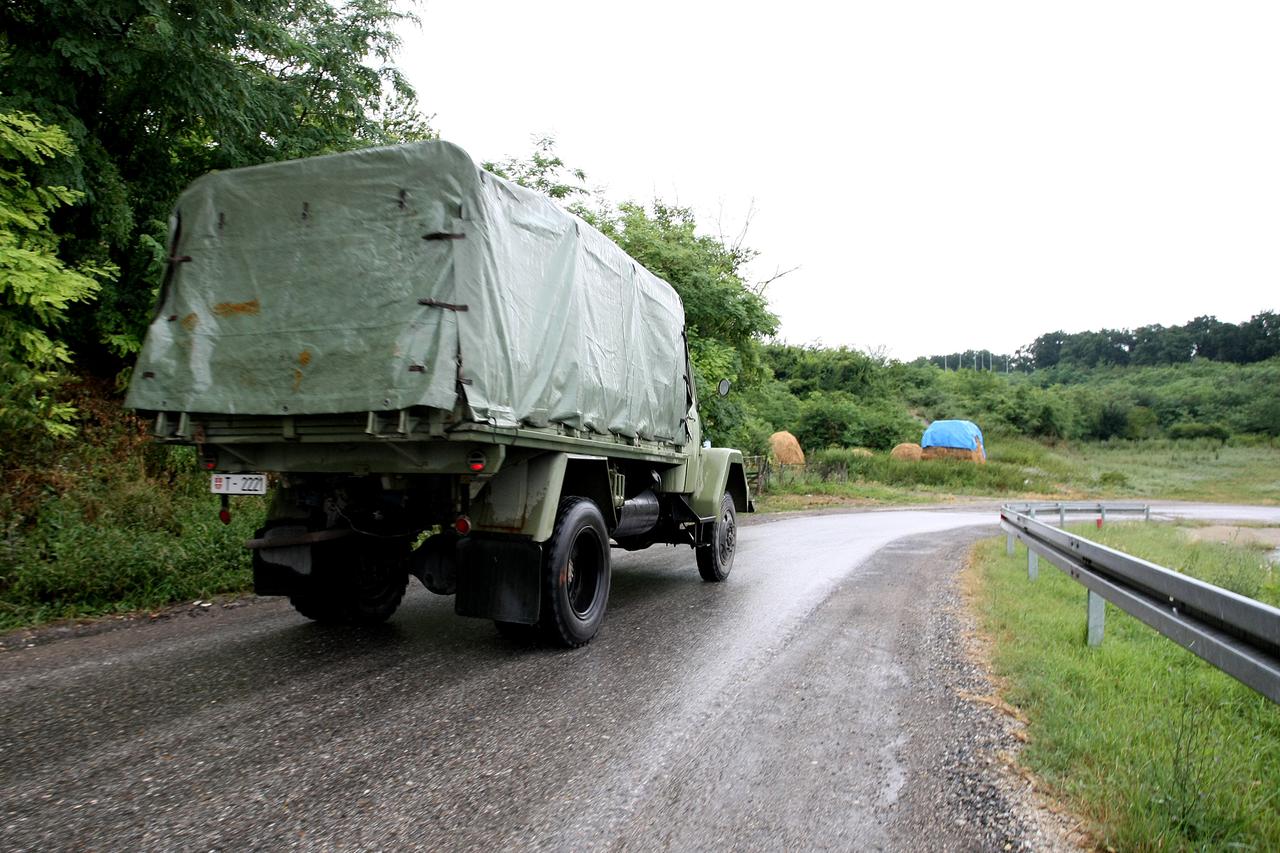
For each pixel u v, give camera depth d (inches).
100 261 386.3
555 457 224.5
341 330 195.6
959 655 239.9
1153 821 123.0
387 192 198.2
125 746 147.2
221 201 213.2
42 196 347.9
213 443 212.2
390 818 123.0
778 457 1315.2
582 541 245.1
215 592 291.3
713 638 252.5
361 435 192.5
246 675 194.4
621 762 149.6
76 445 365.4
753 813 130.3
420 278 192.5
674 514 338.3
